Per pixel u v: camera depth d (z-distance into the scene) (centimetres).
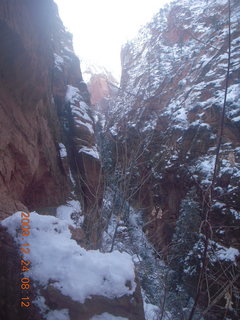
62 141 1234
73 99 1457
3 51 579
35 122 836
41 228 312
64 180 1079
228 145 1575
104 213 537
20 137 703
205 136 1712
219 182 1455
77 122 1324
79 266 279
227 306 308
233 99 1689
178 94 2241
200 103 1914
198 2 2923
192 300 867
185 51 2512
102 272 281
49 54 847
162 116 2020
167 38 2916
